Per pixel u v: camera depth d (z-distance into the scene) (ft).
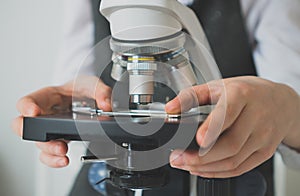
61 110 1.73
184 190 1.49
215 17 2.48
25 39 3.55
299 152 1.90
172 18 1.21
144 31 1.18
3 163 3.64
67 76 2.67
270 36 2.54
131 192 1.45
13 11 3.55
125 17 1.18
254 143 1.33
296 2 2.54
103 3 1.22
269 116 1.36
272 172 2.36
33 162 3.57
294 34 2.50
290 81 2.42
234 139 1.22
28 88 3.59
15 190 3.65
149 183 1.23
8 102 3.62
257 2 2.55
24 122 1.28
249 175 1.91
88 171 2.37
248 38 2.57
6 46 3.59
